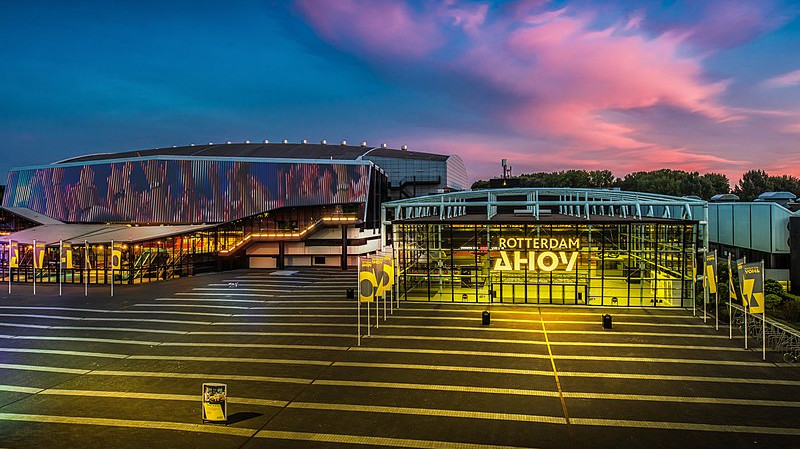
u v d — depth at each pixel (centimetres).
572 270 4531
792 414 2022
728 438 1816
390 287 3822
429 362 2747
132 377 2541
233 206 7350
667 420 1973
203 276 6650
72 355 2944
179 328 3616
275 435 1853
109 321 3872
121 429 1911
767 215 5569
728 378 2456
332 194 7444
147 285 5847
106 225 7450
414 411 2073
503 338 3234
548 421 1967
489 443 1783
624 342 3122
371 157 9981
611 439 1811
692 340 3161
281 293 5200
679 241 4591
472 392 2288
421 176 9969
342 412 2067
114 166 7575
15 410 2108
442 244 5634
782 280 5519
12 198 8288
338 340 3231
